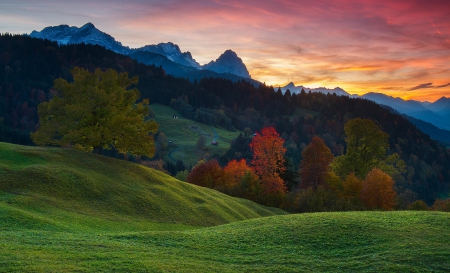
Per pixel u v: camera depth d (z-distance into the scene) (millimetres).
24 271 15836
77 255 19297
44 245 20984
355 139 74750
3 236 22234
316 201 67500
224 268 19719
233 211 52500
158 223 39000
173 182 54438
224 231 29109
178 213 43562
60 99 53000
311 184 80562
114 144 55719
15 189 35344
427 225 28078
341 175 76875
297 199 71000
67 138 49625
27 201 33062
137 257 20047
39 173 39219
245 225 31938
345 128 76438
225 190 77938
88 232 29141
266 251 23500
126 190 43969
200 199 50812
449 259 21078
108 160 51812
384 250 22891
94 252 20266
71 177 41188
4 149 44844
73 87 52750
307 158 80750
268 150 77062
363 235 25844
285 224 29844
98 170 46781
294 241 25453
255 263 21078
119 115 52562
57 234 24906
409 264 20547
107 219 35312
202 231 29406
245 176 76812
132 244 23594
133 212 39750
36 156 44781
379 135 72562
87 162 47906
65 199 37031
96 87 51344
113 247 22000
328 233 26547
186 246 24125
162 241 25094
